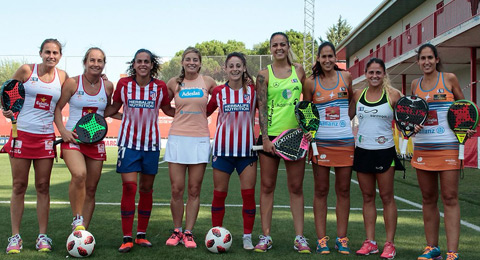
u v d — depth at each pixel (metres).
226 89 4.52
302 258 4.14
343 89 4.36
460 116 3.96
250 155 4.48
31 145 4.27
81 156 4.43
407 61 18.86
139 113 4.54
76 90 4.50
